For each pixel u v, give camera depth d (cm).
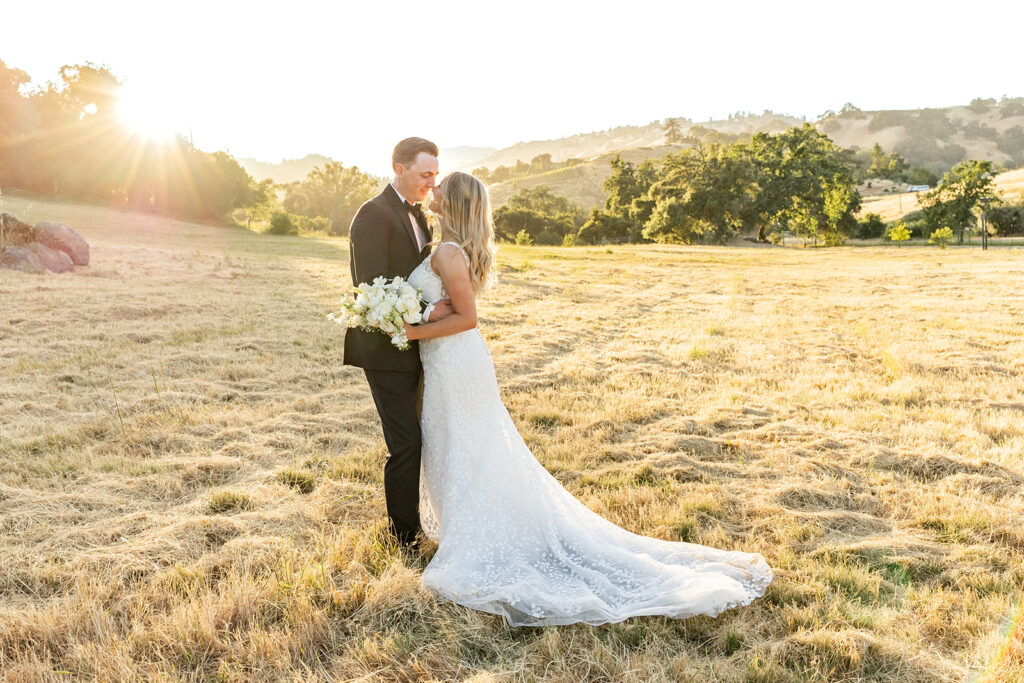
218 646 274
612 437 587
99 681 252
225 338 1005
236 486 460
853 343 1066
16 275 1522
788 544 379
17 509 412
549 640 279
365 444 552
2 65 5716
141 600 305
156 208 6481
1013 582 329
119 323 1082
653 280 2353
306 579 319
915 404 700
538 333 1164
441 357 345
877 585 326
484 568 334
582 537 354
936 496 448
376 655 271
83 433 561
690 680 256
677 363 908
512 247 4425
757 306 1594
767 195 6419
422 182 348
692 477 487
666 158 7331
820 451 546
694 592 298
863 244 6525
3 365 788
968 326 1220
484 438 347
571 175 15838
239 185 7138
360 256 343
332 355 915
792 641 281
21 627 280
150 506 429
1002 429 595
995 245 5569
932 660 268
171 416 614
